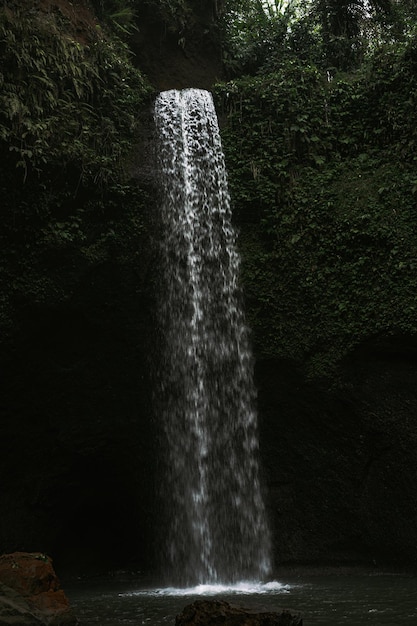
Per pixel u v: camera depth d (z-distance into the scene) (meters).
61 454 10.67
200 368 10.98
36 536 10.62
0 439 10.24
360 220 10.58
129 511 11.50
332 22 14.47
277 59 13.91
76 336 10.59
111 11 13.20
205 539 10.71
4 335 9.95
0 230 9.98
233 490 10.74
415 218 10.44
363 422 10.22
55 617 5.93
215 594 8.27
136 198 10.96
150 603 7.55
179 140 11.84
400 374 10.12
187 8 14.15
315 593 7.93
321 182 11.27
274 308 10.89
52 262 10.26
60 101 10.73
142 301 10.88
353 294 10.41
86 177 10.50
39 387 10.42
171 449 10.92
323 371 10.45
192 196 11.69
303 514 10.55
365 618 6.10
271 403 10.81
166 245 11.12
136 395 10.90
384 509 10.02
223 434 10.83
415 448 9.86
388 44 12.75
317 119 11.84
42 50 10.63
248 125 11.98
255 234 11.32
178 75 13.88
